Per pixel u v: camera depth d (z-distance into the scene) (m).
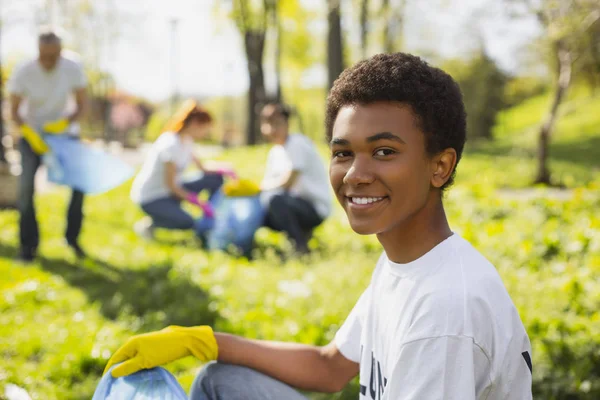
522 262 5.20
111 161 5.45
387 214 1.44
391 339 1.50
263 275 5.16
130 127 46.84
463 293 1.37
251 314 4.08
